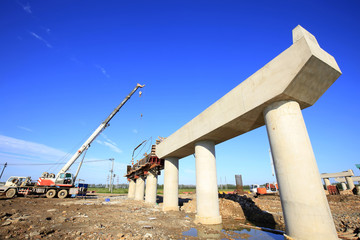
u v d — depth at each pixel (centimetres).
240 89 960
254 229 1005
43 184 2702
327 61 720
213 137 1262
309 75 722
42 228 795
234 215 1397
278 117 783
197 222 1147
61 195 2727
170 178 1755
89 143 3042
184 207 1697
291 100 791
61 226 912
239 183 4272
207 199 1178
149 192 2203
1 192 2644
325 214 632
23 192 2645
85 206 1767
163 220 1179
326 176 4009
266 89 814
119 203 2198
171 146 1670
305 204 650
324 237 607
